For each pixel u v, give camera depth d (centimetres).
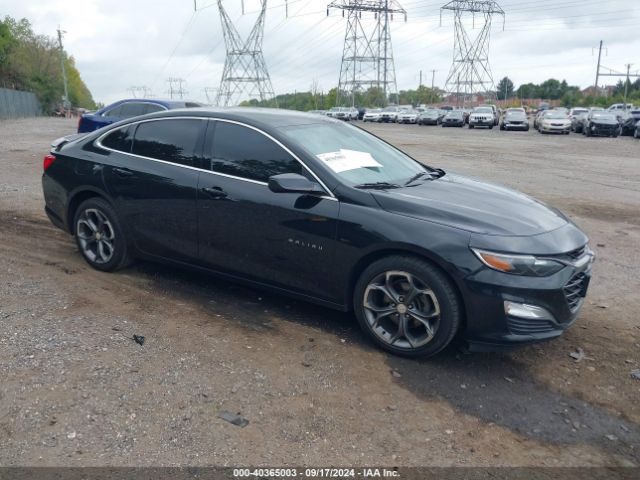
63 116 7388
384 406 347
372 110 5728
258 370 379
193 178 477
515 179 1304
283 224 435
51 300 474
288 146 446
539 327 381
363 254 406
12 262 568
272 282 457
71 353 384
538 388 379
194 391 350
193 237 484
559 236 401
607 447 321
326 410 339
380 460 299
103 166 527
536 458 308
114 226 527
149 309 467
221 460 292
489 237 378
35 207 830
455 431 327
